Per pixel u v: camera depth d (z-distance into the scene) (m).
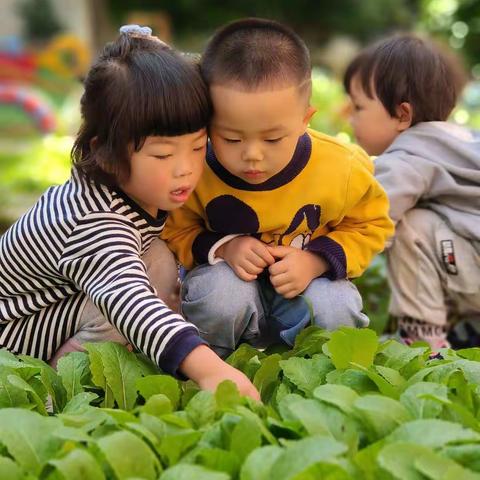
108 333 2.28
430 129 2.92
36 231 2.12
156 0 25.44
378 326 3.33
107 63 2.00
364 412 1.61
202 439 1.58
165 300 2.42
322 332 2.19
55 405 1.96
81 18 20.39
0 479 1.43
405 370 2.01
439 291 2.92
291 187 2.26
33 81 15.42
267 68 1.96
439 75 2.95
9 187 7.61
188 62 1.99
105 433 1.61
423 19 13.20
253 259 2.28
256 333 2.42
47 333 2.28
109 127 1.97
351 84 3.08
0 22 20.20
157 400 1.71
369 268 3.51
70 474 1.42
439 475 1.40
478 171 2.83
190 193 2.10
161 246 2.37
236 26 2.07
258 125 1.97
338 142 2.34
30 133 12.30
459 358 2.04
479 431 1.66
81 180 2.10
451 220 2.85
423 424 1.53
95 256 2.02
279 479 1.40
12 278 2.23
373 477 1.48
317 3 25.08
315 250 2.32
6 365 1.90
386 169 2.83
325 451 1.41
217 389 1.70
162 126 1.92
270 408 1.75
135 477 1.44
